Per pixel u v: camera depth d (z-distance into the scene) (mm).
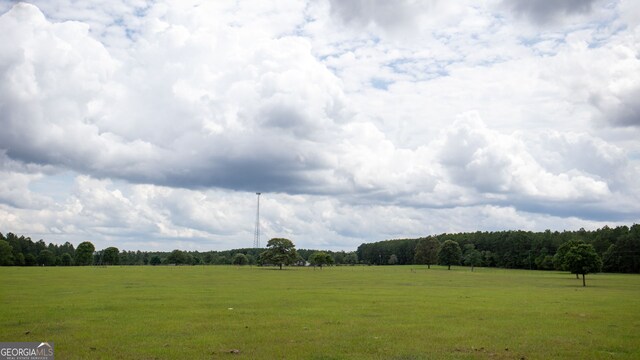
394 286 82312
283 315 38844
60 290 64500
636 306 48000
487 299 55719
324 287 77312
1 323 33656
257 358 23094
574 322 35750
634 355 24312
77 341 27172
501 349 25562
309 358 23219
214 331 30656
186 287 73438
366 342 27141
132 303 47500
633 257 174250
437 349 25406
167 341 27234
